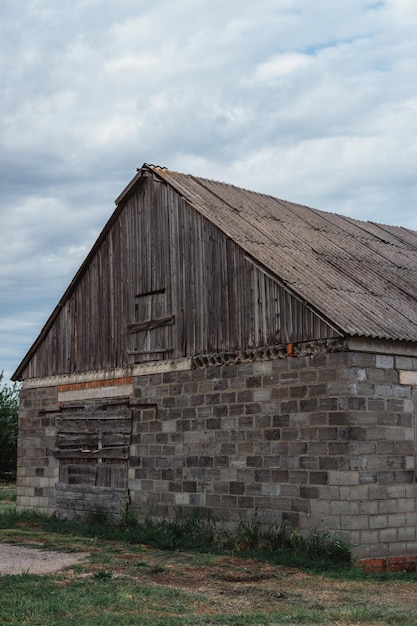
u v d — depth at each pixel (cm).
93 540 1784
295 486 1585
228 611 1123
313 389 1573
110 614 1061
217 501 1742
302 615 1091
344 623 1063
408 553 1548
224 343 1780
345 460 1504
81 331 2194
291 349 1620
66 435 2181
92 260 2188
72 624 1002
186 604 1152
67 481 2164
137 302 2034
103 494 2039
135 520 1917
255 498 1661
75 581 1275
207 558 1538
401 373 1593
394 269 1983
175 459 1856
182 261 1920
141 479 1944
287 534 1588
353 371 1520
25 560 1489
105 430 2061
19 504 2316
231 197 2102
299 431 1590
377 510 1516
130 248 2078
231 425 1734
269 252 1772
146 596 1182
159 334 1955
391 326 1591
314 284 1673
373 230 2327
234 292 1770
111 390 2067
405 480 1564
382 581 1386
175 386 1883
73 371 2200
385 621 1077
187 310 1888
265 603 1185
